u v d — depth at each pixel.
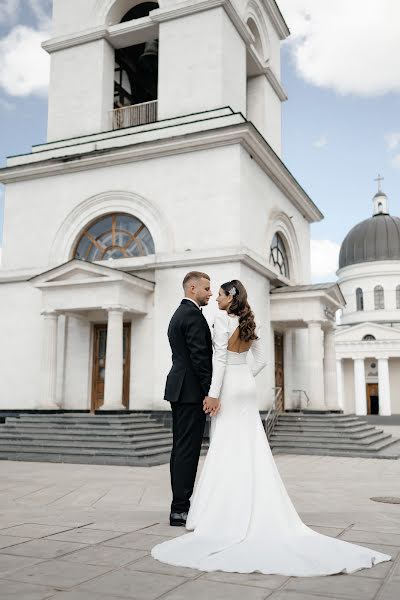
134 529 4.83
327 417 17.55
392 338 51.00
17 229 20.53
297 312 18.98
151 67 23.30
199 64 19.62
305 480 10.41
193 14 20.00
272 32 25.45
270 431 17.02
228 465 4.49
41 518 5.50
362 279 56.72
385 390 50.28
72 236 19.72
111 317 16.55
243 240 17.44
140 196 18.73
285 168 20.33
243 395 4.71
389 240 56.59
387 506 7.41
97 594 3.08
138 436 14.56
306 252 24.64
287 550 3.90
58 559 3.83
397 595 3.10
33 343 19.34
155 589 3.18
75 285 16.97
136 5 23.16
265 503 4.32
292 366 21.72
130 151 18.78
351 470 12.12
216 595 3.08
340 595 3.09
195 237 17.78
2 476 10.43
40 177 20.50
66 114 21.66
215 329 4.77
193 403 5.08
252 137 17.53
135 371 17.77
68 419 15.34
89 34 21.56
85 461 12.99
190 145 18.05
